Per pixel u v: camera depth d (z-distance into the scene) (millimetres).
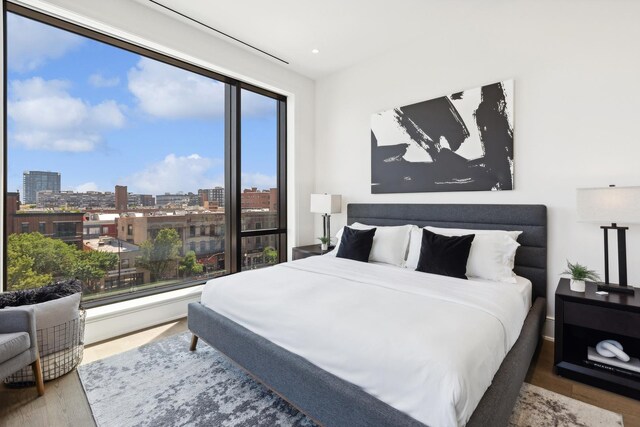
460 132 2945
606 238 2059
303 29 3076
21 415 1654
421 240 2713
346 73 3932
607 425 1557
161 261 3174
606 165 2258
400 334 1332
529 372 2053
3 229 2227
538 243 2498
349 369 1345
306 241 4273
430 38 3154
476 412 1163
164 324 2893
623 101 2188
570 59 2385
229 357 1944
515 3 2617
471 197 2916
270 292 1946
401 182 3400
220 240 3674
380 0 2627
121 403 1738
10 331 1719
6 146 2273
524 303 2062
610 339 2127
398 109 3395
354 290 1951
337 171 4090
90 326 2477
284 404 1733
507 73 2678
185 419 1613
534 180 2570
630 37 2158
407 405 1167
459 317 1510
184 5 2707
